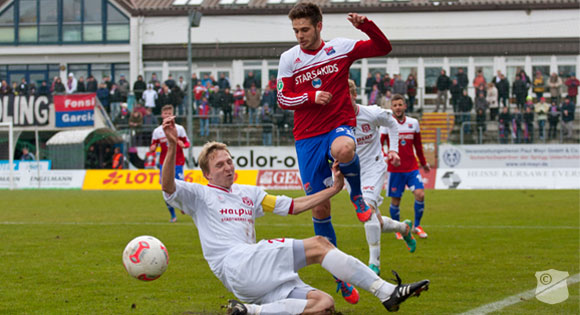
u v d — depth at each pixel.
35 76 37.81
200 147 29.94
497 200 19.53
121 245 10.59
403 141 11.72
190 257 9.38
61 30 37.25
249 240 5.40
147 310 6.16
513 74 34.69
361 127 8.56
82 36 37.12
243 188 5.54
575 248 9.96
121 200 20.86
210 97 30.38
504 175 25.17
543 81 30.62
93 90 31.67
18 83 37.84
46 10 37.31
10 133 27.44
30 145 32.66
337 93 6.52
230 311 4.89
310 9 6.37
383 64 35.12
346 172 6.04
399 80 29.77
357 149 8.66
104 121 30.77
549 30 34.34
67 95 30.38
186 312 6.07
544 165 26.92
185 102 30.75
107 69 37.31
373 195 8.48
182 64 36.56
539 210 16.38
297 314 4.89
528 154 27.05
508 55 34.53
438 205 18.05
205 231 5.32
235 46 36.06
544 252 9.58
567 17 34.22
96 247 10.36
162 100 30.08
